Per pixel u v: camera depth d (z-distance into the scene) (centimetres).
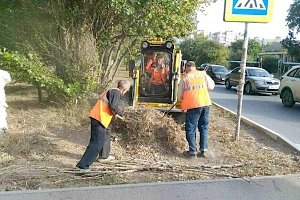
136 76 813
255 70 1911
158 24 949
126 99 793
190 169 526
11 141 597
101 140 507
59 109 867
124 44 1197
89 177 478
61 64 892
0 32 909
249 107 1302
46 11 897
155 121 645
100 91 957
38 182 451
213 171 523
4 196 407
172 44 843
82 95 866
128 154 588
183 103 595
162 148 614
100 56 1021
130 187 448
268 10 645
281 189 466
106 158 543
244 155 610
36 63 836
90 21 946
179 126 665
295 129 898
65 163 529
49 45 905
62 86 831
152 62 841
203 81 601
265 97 1686
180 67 855
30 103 962
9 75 717
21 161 522
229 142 687
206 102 591
